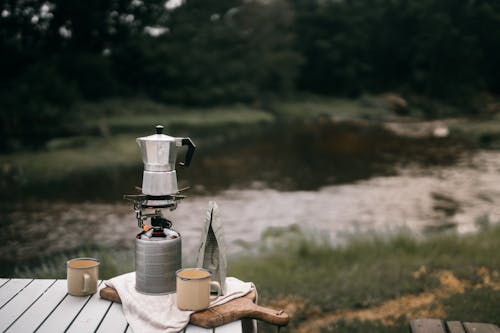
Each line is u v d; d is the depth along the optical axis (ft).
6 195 52.60
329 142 100.94
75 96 129.80
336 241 30.81
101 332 6.54
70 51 155.53
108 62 154.30
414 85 216.13
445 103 204.13
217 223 7.58
